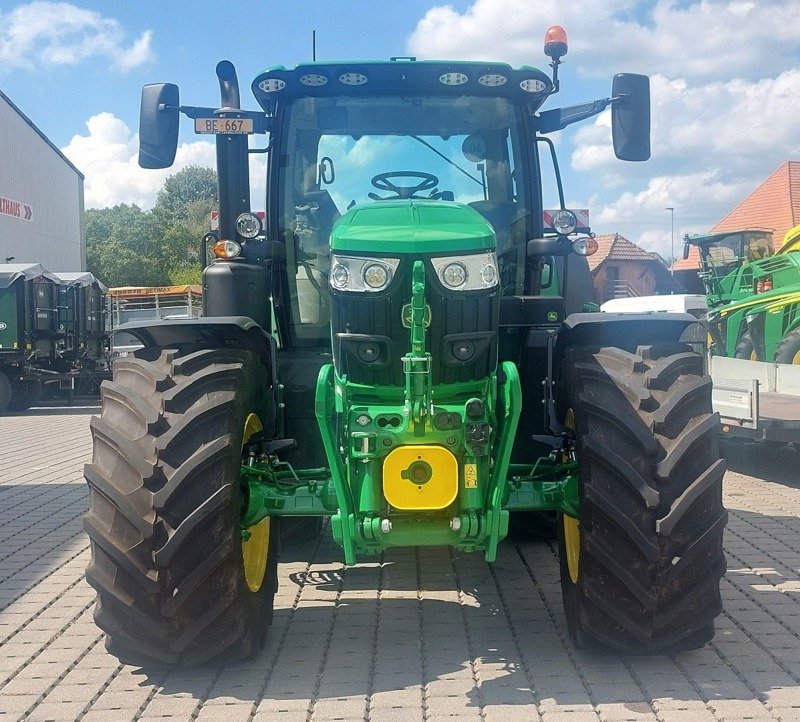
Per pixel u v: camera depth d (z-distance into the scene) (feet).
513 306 13.91
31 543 18.30
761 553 16.35
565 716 9.66
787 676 10.68
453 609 13.48
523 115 14.74
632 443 10.39
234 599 10.49
